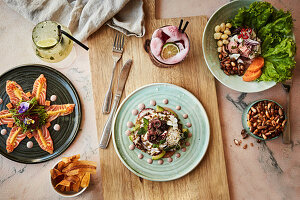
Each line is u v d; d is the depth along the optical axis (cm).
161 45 62
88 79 72
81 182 62
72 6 71
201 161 69
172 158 68
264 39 68
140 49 70
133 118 69
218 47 69
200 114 69
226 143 72
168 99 69
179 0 74
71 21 69
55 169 62
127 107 69
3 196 70
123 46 70
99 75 70
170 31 62
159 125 65
